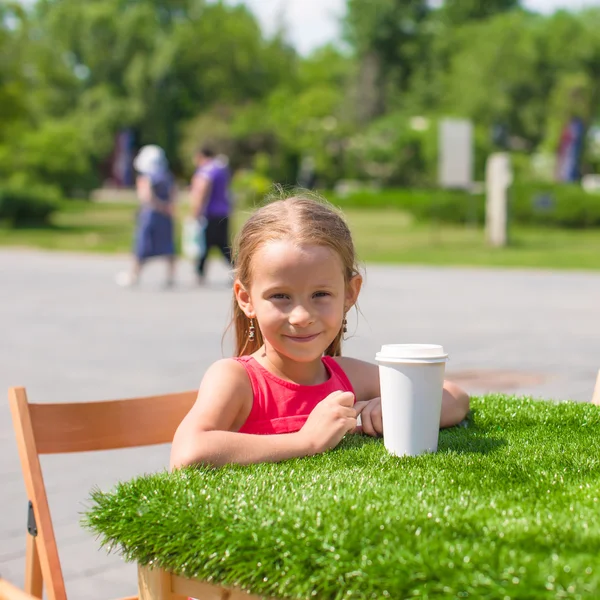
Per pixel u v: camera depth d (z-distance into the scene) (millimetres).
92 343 8383
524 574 1167
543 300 11820
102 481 4199
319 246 2016
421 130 61719
